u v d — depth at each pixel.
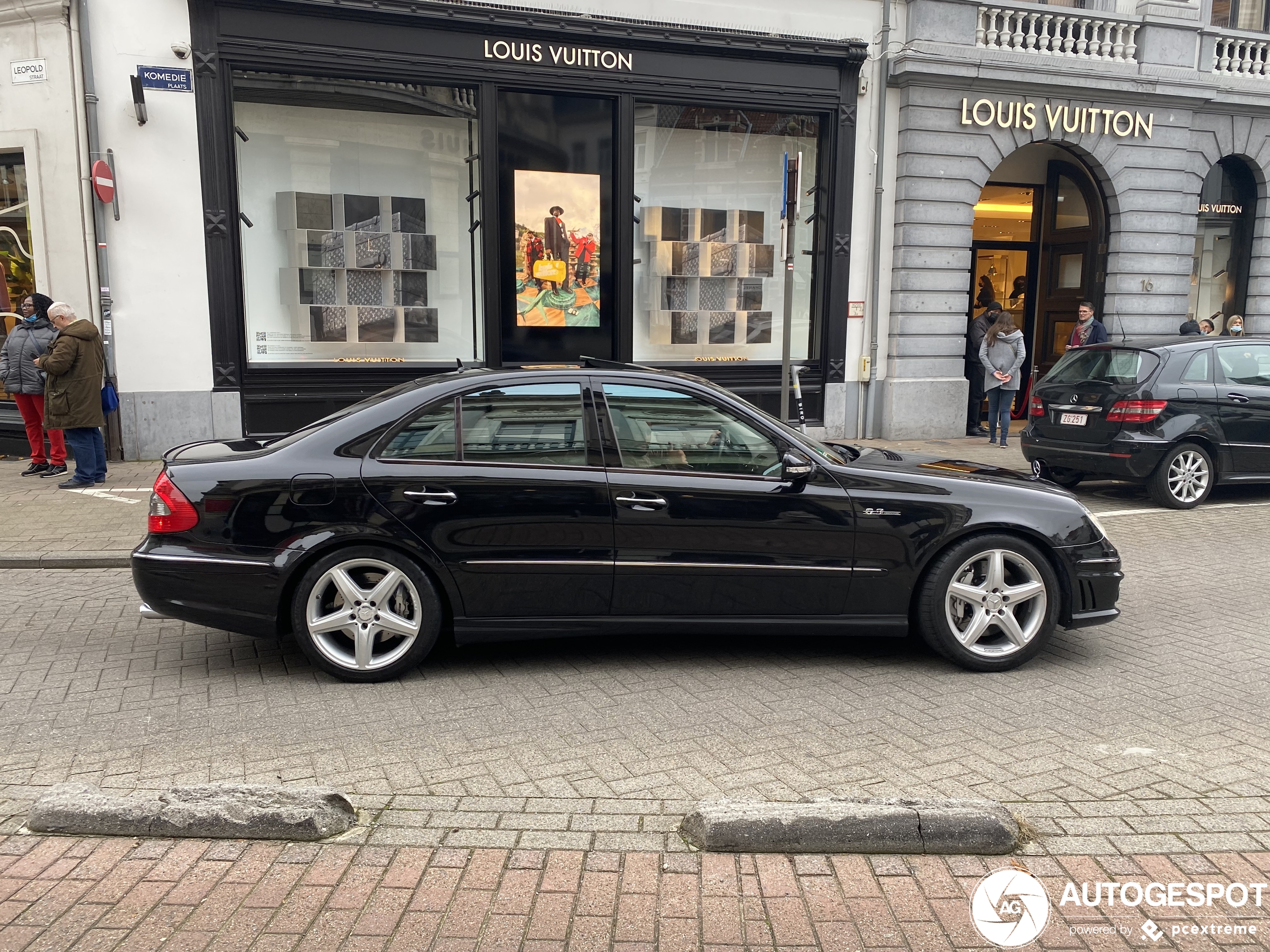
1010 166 15.34
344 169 11.23
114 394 9.77
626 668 4.97
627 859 3.04
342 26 10.61
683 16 11.92
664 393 4.87
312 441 4.69
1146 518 9.05
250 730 4.12
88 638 5.45
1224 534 8.38
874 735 4.10
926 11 12.77
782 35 12.27
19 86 10.27
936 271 13.41
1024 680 4.84
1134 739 4.07
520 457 4.73
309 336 11.34
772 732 4.12
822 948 2.61
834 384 13.30
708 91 12.12
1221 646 5.40
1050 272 15.82
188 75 10.27
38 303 9.84
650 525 4.73
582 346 12.20
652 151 12.32
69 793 3.27
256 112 10.80
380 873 2.95
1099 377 9.70
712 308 12.88
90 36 10.05
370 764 3.78
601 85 11.66
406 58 10.87
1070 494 5.15
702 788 3.57
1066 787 3.59
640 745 3.97
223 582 4.56
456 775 3.68
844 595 4.87
